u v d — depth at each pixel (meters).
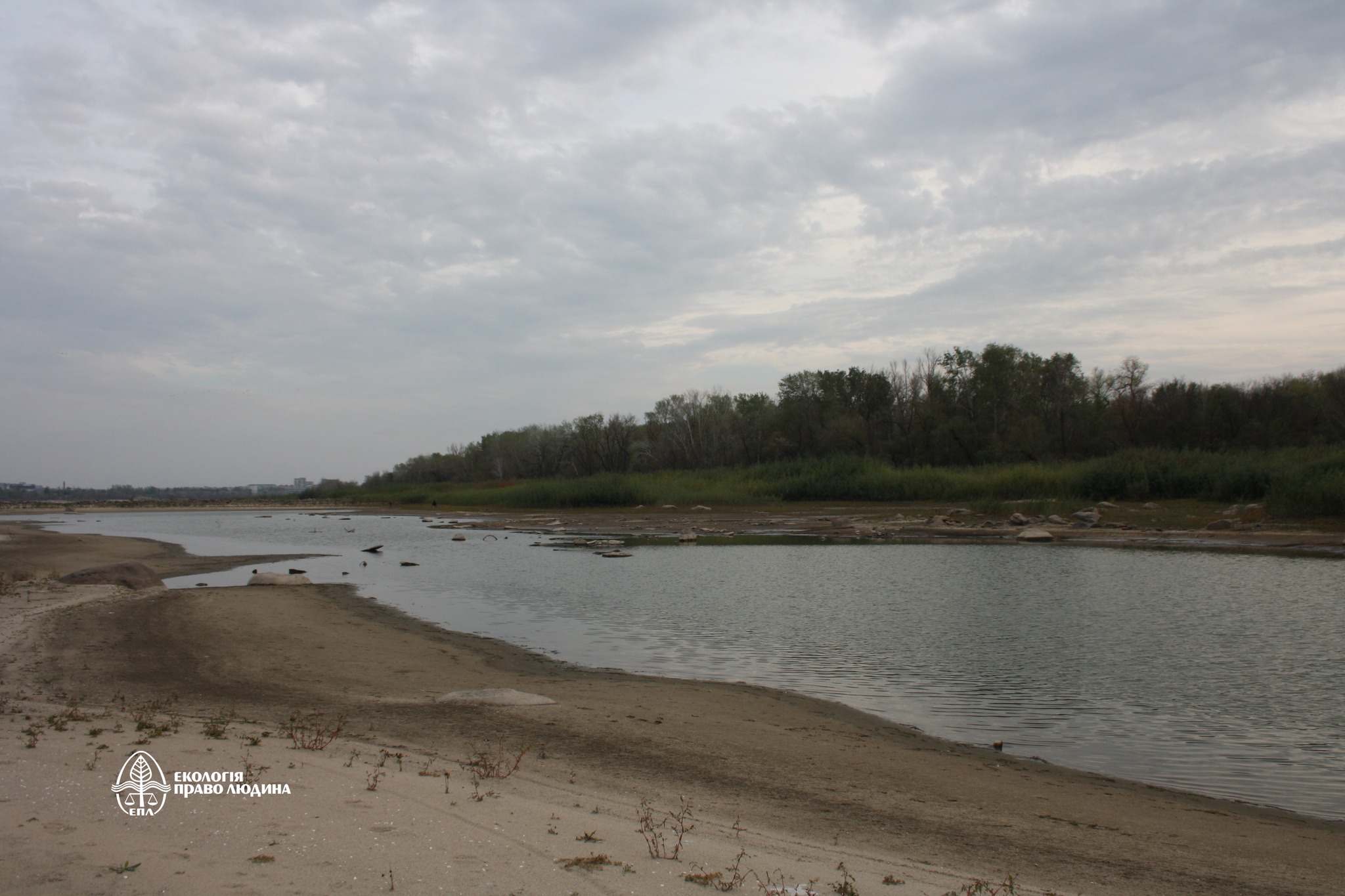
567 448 98.50
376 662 13.33
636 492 62.56
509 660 13.93
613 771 7.55
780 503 58.47
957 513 45.59
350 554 35.41
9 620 15.92
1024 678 12.52
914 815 6.77
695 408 88.00
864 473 59.66
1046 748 9.34
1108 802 7.44
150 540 45.28
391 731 8.63
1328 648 14.39
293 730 8.23
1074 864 5.74
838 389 79.44
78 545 40.00
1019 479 49.81
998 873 5.44
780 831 6.10
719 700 10.91
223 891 4.14
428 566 29.44
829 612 18.70
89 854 4.57
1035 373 72.25
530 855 4.99
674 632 16.52
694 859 5.15
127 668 12.04
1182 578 23.28
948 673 12.91
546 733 8.80
